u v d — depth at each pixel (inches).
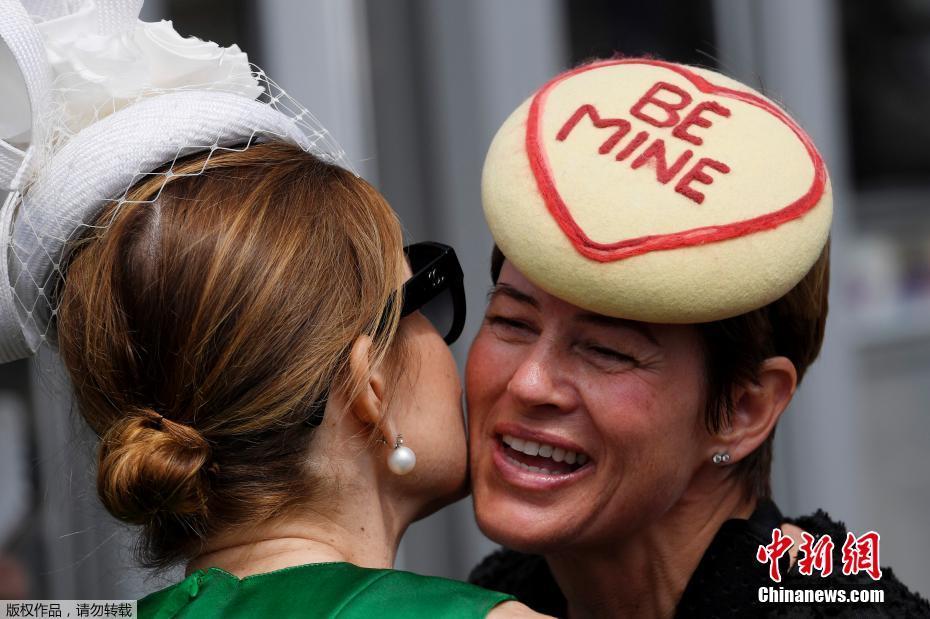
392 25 200.7
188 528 82.5
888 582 92.4
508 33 204.5
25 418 171.6
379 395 84.0
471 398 95.7
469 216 204.2
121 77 86.9
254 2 186.2
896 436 296.0
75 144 83.2
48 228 82.9
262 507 80.4
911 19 296.4
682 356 88.9
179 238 78.0
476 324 203.5
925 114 301.3
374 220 85.0
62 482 165.8
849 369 259.9
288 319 78.2
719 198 81.0
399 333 89.2
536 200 83.7
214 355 77.5
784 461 250.5
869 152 293.3
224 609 77.0
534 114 89.5
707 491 97.4
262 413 78.4
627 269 80.0
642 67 93.4
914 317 308.5
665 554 98.3
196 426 78.7
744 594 92.6
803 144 88.4
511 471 93.8
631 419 88.2
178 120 83.0
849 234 289.1
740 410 94.7
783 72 244.5
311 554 81.6
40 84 83.4
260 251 78.2
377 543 87.4
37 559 167.5
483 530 95.6
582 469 92.3
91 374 80.4
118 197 82.6
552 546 94.0
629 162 83.0
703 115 86.7
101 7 88.0
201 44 90.7
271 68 186.7
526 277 86.7
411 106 203.8
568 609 111.3
